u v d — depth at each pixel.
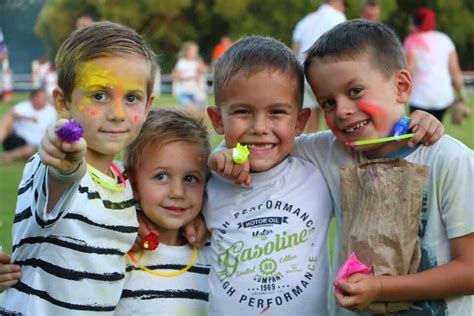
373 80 2.54
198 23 30.62
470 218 2.47
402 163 2.46
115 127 2.53
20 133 9.27
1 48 4.98
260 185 2.69
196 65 16.47
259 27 29.77
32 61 30.23
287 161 2.73
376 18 9.27
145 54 2.61
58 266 2.48
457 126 11.27
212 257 2.75
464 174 2.48
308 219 2.66
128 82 2.53
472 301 2.60
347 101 2.56
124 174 2.71
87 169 2.53
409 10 29.69
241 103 2.59
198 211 2.78
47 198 2.34
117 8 29.55
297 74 2.65
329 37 2.62
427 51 8.43
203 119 2.89
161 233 2.80
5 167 8.66
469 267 2.46
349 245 2.46
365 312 2.59
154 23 30.22
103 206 2.55
